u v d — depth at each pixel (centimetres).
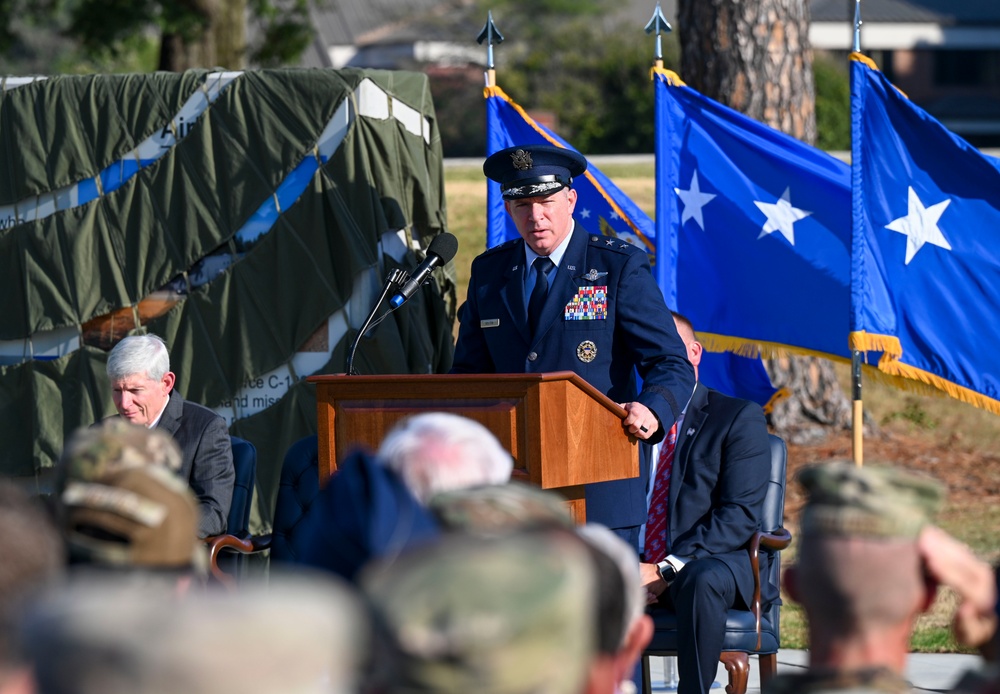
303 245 2000
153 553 598
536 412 1109
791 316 2020
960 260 1883
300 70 2008
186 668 337
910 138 1889
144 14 5553
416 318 2002
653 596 1509
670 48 9662
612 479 1215
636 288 1398
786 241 2030
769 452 1641
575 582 406
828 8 11881
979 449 3481
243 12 5762
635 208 2220
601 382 1397
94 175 2072
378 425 1173
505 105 2131
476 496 558
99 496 599
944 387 1875
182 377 2039
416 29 12025
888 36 11775
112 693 338
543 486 1112
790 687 595
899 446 3444
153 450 634
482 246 4481
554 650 397
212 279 2045
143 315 2067
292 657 345
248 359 2019
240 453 1666
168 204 2052
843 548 584
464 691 390
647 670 1548
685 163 2064
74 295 2077
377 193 1991
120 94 2064
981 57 11894
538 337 1412
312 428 2008
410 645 391
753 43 3156
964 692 647
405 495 725
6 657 460
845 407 3422
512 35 10412
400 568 412
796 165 2030
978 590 625
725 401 1662
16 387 2111
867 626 587
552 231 1423
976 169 1877
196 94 2044
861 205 1872
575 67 9869
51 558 498
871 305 1859
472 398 1138
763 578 1605
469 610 391
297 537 1548
